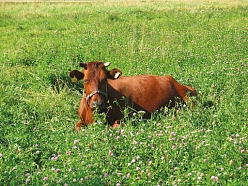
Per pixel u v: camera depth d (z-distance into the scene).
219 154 8.38
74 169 8.07
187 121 10.16
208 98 12.26
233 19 29.88
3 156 8.81
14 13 35.03
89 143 8.98
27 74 16.17
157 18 31.03
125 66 16.77
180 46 20.09
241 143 8.78
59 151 8.98
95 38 22.25
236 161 8.26
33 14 34.03
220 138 9.21
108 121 11.38
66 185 7.45
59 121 11.49
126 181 7.79
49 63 17.62
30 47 20.78
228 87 13.00
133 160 8.22
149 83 12.05
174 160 8.38
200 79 14.04
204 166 7.96
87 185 7.58
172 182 7.72
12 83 14.80
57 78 14.66
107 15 31.64
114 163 8.38
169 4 41.66
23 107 12.28
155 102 11.91
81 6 40.66
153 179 7.95
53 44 21.12
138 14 33.09
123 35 23.25
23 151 9.16
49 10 37.47
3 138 10.32
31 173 8.26
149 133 9.48
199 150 8.62
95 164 8.22
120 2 43.91
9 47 21.50
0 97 13.24
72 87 14.66
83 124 11.49
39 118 11.88
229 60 16.55
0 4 41.72
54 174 7.98
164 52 18.34
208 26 26.16
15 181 7.75
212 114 10.85
